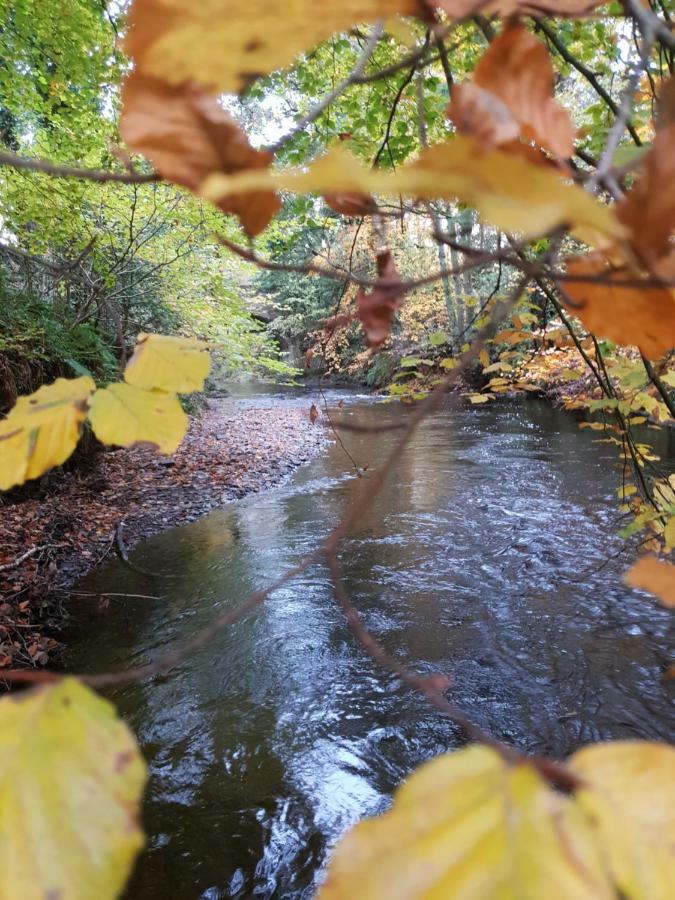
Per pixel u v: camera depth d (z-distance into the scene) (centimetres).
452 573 520
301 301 1844
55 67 566
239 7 23
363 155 144
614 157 31
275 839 264
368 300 47
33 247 638
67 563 546
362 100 400
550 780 19
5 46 514
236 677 385
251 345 1038
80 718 23
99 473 812
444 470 848
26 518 607
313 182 16
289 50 23
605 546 546
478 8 26
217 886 242
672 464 693
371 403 1451
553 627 423
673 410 139
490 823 18
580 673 372
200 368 44
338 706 354
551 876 16
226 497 778
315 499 761
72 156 582
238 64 24
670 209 22
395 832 18
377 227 52
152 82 30
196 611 467
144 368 44
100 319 773
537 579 496
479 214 15
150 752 321
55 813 21
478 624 435
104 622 451
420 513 677
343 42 318
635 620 423
